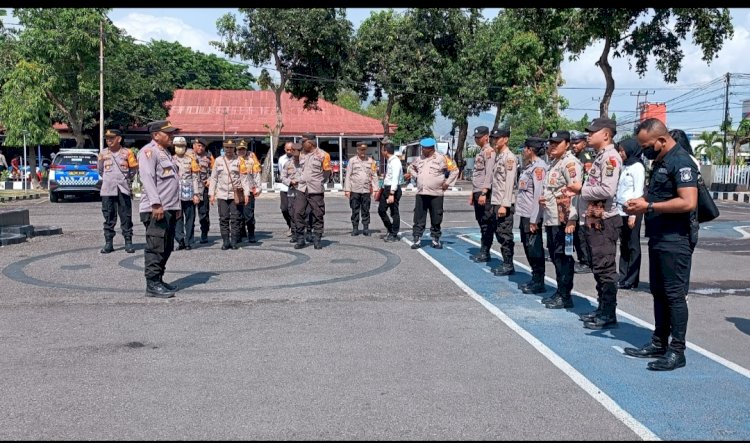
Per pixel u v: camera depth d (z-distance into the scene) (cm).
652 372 536
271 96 4841
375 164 1417
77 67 3578
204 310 740
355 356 571
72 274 955
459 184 4259
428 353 580
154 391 489
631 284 891
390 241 1320
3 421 436
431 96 3841
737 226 1664
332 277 936
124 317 709
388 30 3712
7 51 3506
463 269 1005
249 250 1201
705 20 2297
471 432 419
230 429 423
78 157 2534
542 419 439
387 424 430
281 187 1365
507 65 3694
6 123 3322
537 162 802
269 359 563
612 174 642
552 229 747
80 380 513
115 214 1156
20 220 1406
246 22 3173
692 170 527
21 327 669
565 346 605
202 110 4616
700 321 708
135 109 4275
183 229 1201
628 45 2441
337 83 3366
